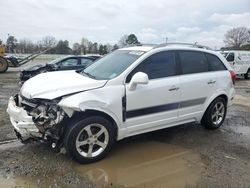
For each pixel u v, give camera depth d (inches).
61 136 173.3
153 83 200.2
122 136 193.2
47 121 168.6
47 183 155.1
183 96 219.1
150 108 200.7
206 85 236.1
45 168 170.9
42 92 175.0
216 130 256.8
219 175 171.6
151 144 216.2
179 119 222.1
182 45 230.2
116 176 166.1
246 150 212.1
